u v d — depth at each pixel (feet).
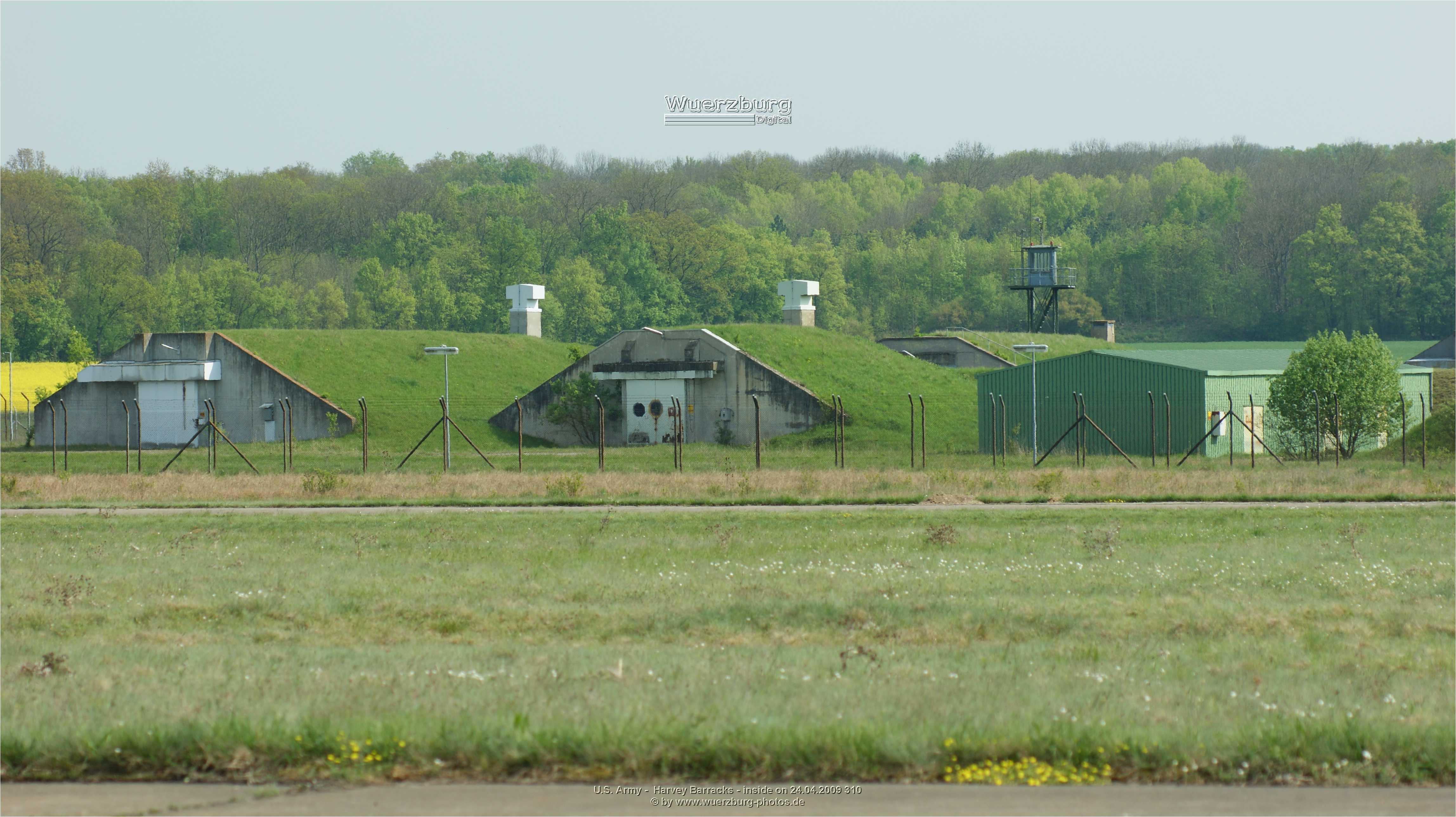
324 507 466.70
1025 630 227.40
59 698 171.32
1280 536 356.79
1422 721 157.28
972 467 616.39
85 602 262.06
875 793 140.46
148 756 149.59
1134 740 149.07
